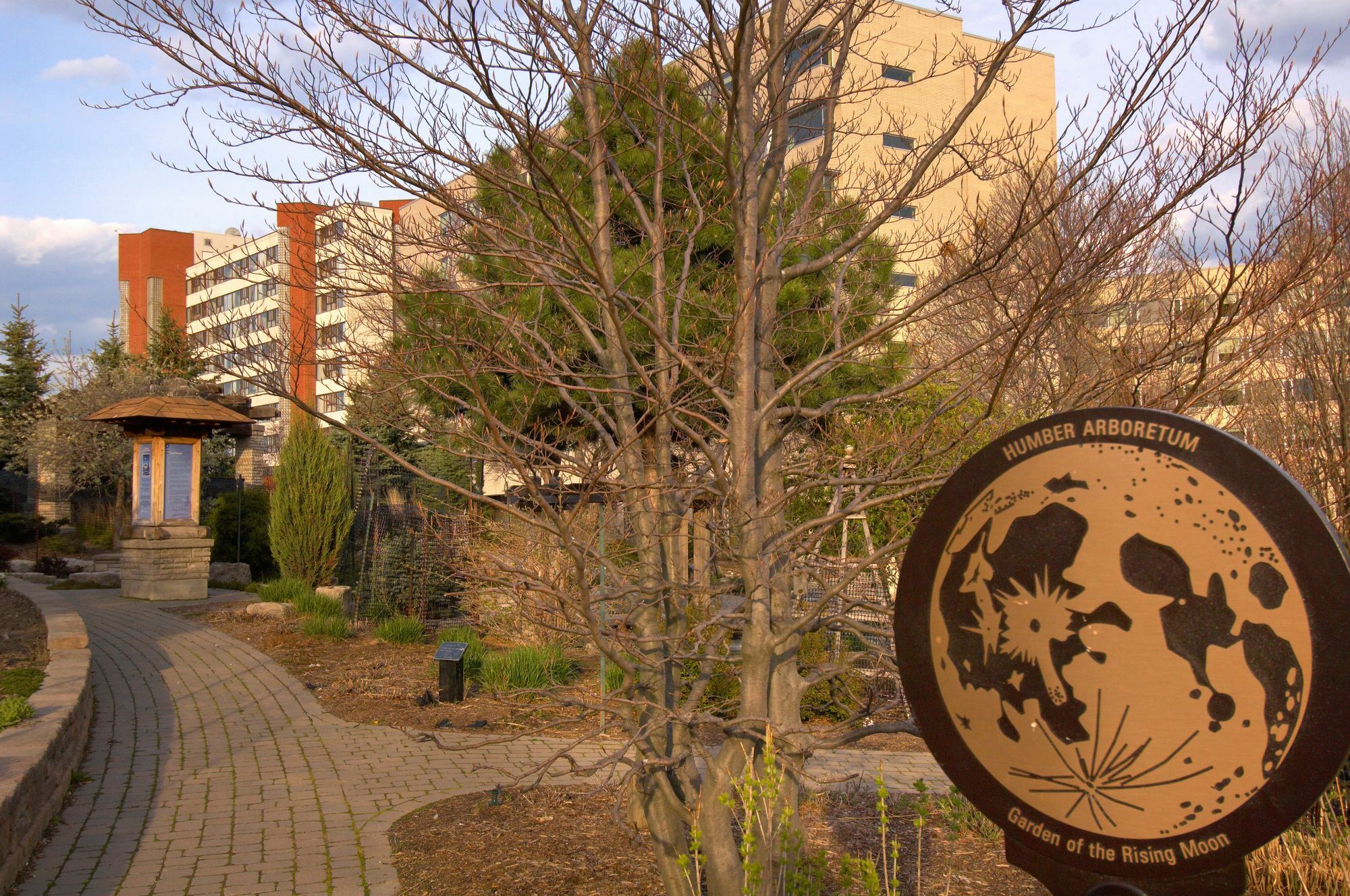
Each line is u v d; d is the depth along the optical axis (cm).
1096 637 232
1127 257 521
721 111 429
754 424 370
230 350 383
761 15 404
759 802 357
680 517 431
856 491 543
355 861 535
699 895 353
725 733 397
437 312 400
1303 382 786
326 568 1639
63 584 1891
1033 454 244
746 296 369
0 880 475
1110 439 234
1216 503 220
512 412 502
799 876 374
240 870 521
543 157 363
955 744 252
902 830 616
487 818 600
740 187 372
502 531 618
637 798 436
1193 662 221
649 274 479
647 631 420
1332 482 747
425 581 1355
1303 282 398
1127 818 226
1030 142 432
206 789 665
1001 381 340
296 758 741
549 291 482
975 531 252
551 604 474
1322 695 204
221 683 1000
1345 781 570
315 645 1212
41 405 3412
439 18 308
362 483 1725
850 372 515
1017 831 241
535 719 850
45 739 600
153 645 1198
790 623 384
